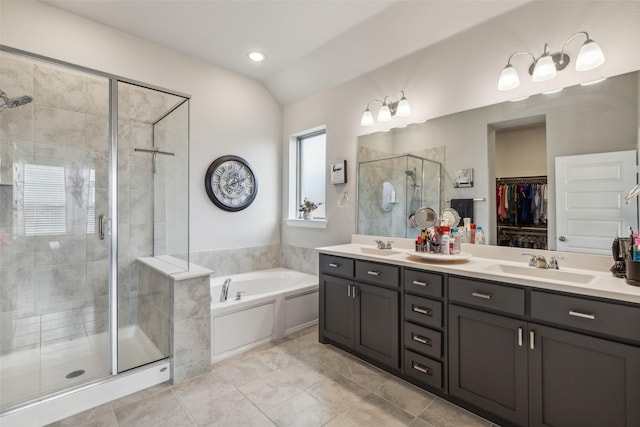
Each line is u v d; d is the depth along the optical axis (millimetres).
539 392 1438
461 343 1725
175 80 2955
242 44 2861
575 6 1742
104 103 2447
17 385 1794
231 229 3408
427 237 2148
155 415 1688
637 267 1318
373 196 2850
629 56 1593
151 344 2299
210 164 3227
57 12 2314
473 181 2172
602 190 1656
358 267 2285
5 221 2111
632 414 1198
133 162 2553
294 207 3842
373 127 2854
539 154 1880
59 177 2295
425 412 1717
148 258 2609
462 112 2234
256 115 3613
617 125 1620
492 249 2062
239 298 2516
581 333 1322
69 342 2307
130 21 2500
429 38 2377
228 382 2018
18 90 2113
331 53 2924
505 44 2014
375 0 2258
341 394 1884
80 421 1643
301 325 2873
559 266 1783
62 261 2307
